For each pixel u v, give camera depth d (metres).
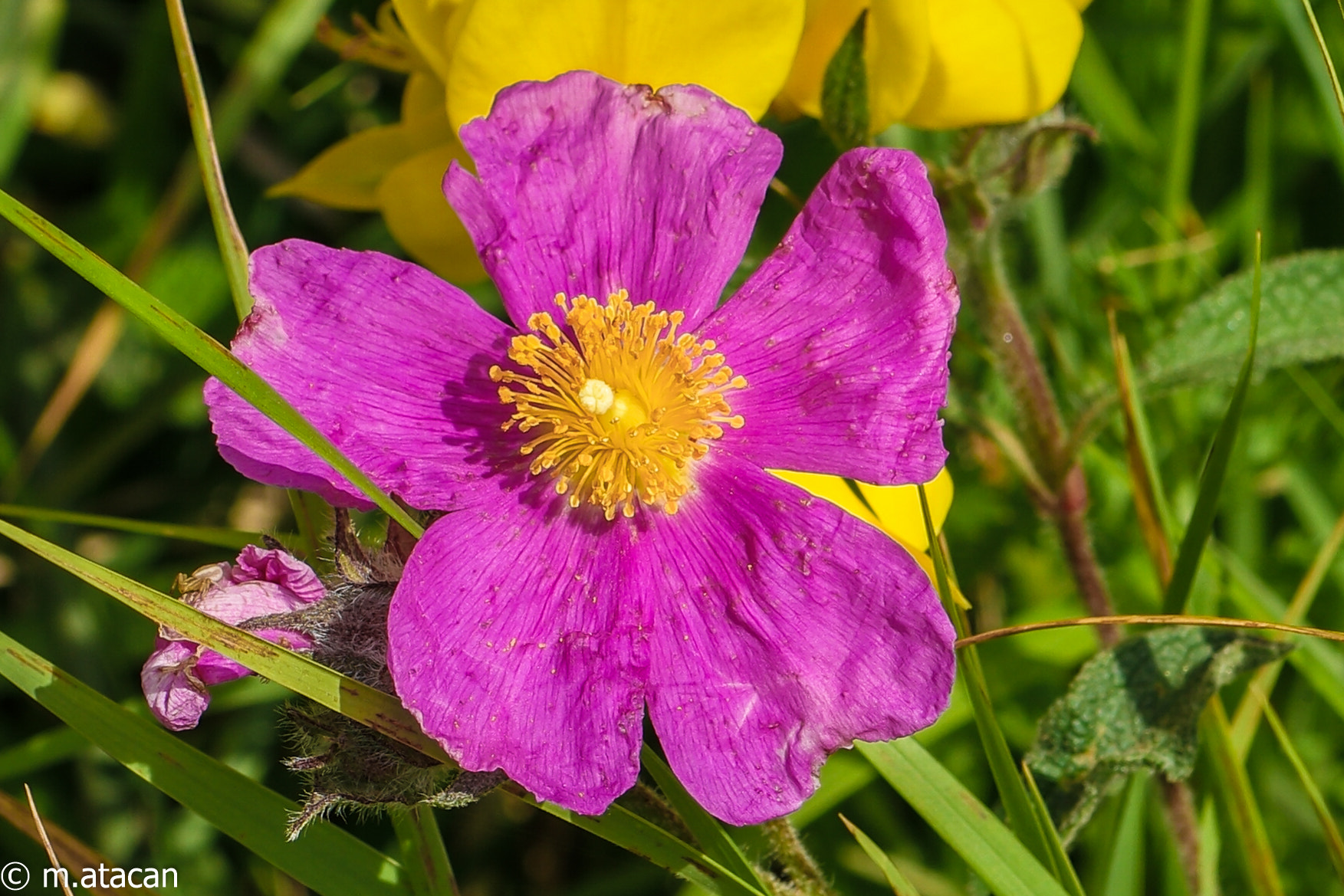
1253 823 0.29
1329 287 0.30
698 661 0.26
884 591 0.26
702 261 0.27
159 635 0.26
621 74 0.28
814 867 0.28
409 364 0.27
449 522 0.27
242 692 0.31
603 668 0.26
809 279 0.27
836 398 0.27
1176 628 0.28
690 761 0.26
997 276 0.30
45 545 0.26
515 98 0.27
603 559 0.27
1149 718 0.28
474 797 0.26
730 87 0.28
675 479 0.27
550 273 0.27
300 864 0.27
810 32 0.28
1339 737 0.31
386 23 0.30
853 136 0.28
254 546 0.26
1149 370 0.30
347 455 0.27
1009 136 0.29
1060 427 0.31
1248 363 0.28
